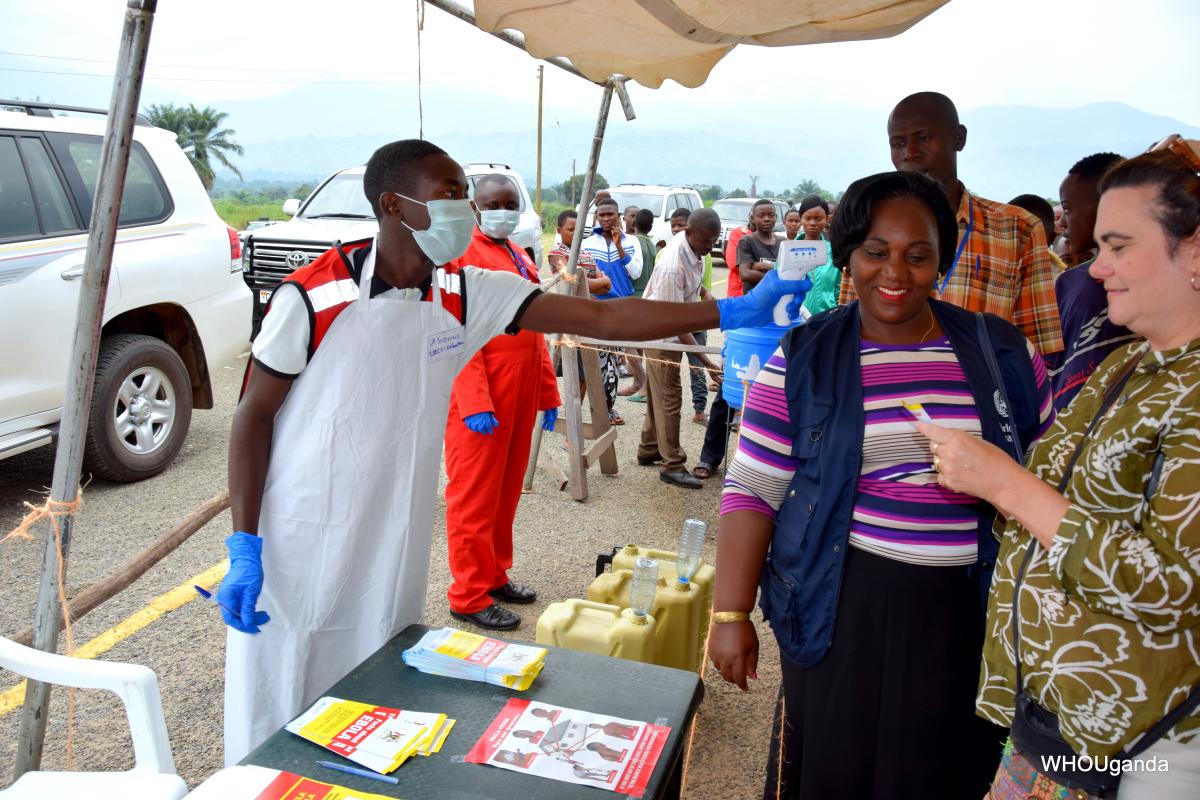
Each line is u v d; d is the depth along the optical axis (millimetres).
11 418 4395
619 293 7109
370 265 2021
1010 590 1502
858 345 1807
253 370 1992
